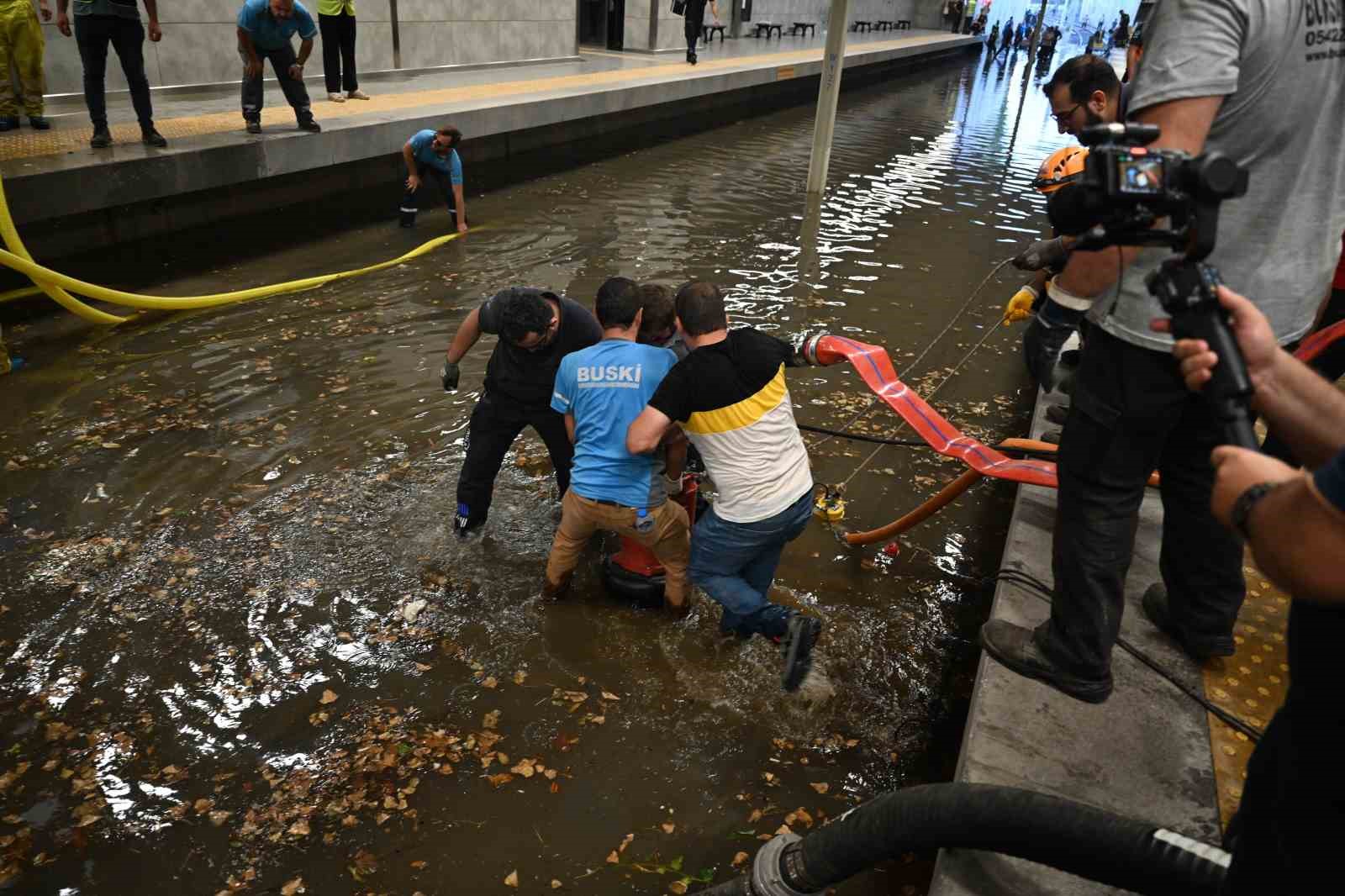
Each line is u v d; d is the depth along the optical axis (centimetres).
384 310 720
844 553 443
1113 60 4516
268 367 607
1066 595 241
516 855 279
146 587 390
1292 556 99
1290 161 191
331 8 1059
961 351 713
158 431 517
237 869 271
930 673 366
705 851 282
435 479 483
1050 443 427
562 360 375
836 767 317
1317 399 126
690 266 877
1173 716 257
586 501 355
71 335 643
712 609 396
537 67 1648
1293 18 177
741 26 2580
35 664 345
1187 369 126
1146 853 178
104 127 776
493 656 362
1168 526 261
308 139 900
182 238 870
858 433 568
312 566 410
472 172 1233
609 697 344
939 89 2781
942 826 201
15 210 668
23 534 420
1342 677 109
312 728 324
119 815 287
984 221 1145
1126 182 128
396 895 265
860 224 1091
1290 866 119
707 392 312
